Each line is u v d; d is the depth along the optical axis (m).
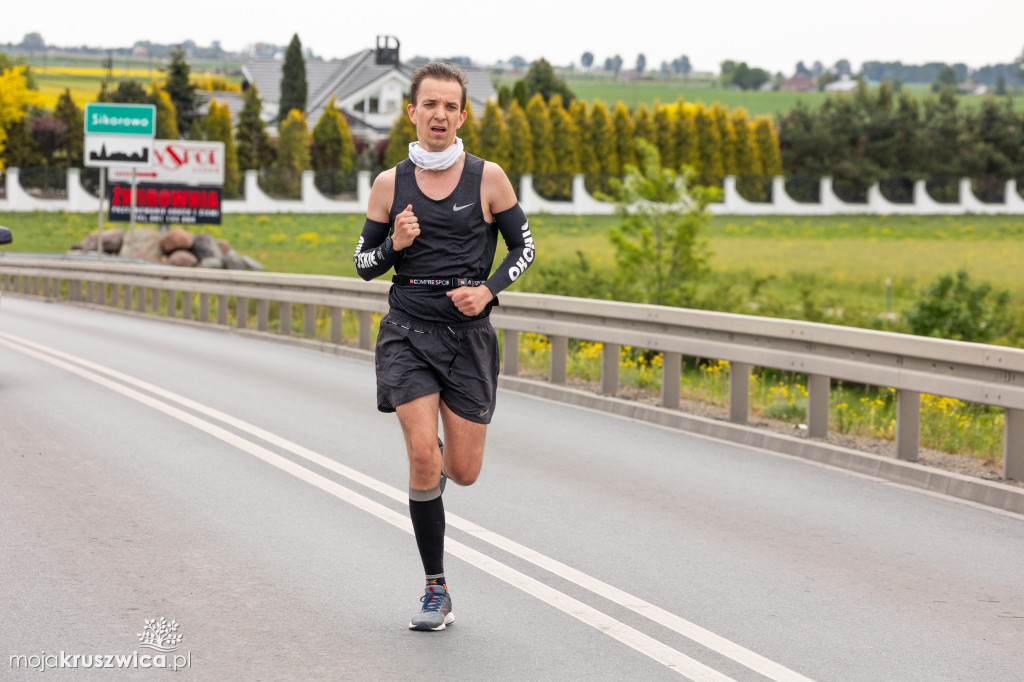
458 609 8.85
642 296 41.69
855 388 27.45
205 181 77.44
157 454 14.60
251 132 128.25
